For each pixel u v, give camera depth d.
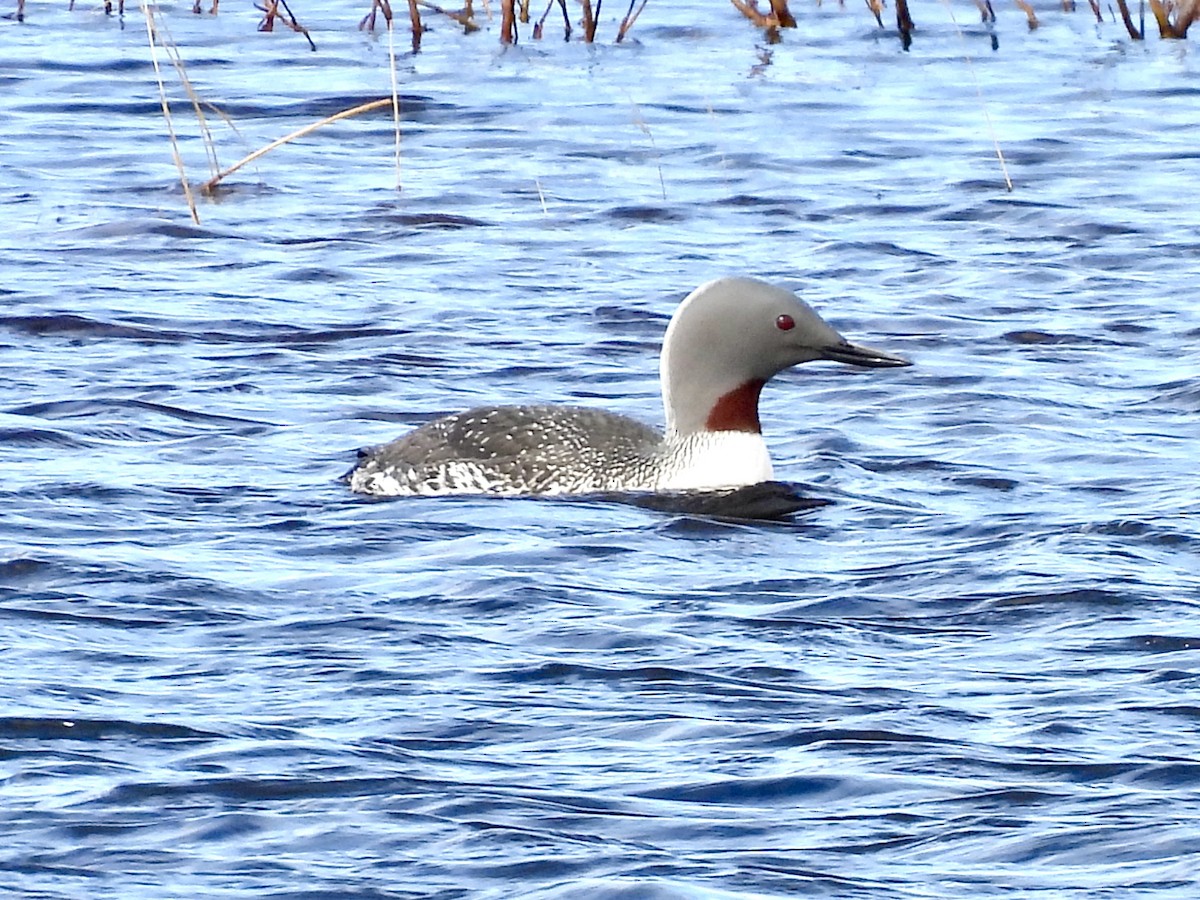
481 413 13.95
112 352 16.81
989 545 12.22
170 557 11.87
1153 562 11.82
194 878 7.80
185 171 23.84
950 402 15.69
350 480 13.64
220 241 20.83
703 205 22.52
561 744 9.15
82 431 14.59
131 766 8.84
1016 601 11.13
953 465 14.10
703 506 13.30
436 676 9.97
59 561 11.62
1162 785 8.66
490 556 12.04
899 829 8.28
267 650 10.34
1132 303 18.72
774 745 9.12
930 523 12.79
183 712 9.45
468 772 8.83
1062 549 12.02
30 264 19.73
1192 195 22.84
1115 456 14.20
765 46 30.72
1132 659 10.21
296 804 8.48
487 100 27.23
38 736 9.12
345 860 7.97
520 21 32.06
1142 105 27.27
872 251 20.66
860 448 14.60
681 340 13.80
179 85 27.94
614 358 17.09
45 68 28.91
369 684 9.85
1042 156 24.69
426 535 12.48
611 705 9.62
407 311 18.39
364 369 16.55
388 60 29.55
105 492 13.19
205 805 8.45
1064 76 28.94
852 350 13.84
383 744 9.11
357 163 24.30
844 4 33.88
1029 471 13.95
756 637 10.61
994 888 7.73
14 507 12.76
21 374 16.03
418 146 25.05
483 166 24.14
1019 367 16.69
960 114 26.77
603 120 26.36
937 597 11.24
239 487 13.47
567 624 10.77
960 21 32.72
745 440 13.80
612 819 8.36
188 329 17.62
